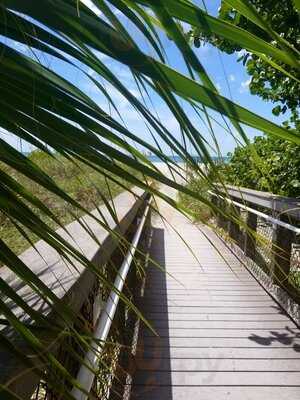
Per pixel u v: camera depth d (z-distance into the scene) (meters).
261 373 2.73
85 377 0.93
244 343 3.19
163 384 2.55
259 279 4.87
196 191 0.62
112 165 0.60
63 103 0.58
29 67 0.56
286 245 3.77
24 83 0.56
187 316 3.76
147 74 0.51
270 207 4.20
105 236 1.94
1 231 1.22
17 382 0.68
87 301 1.41
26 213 0.60
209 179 0.59
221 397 2.44
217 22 0.49
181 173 0.60
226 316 3.78
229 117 0.51
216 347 3.11
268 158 4.77
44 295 0.62
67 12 0.51
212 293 4.46
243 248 5.81
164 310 3.91
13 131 0.61
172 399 2.40
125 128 0.59
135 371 2.61
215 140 0.57
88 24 0.52
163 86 0.52
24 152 0.64
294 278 3.65
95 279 1.56
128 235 3.34
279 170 4.71
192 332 3.38
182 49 0.51
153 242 7.39
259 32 1.65
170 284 4.78
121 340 1.95
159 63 0.51
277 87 4.07
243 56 3.55
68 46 0.57
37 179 0.62
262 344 3.18
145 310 3.88
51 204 1.15
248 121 0.51
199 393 2.48
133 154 0.63
